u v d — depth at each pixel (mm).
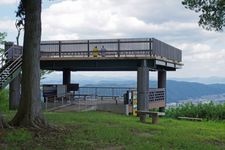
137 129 20906
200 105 36562
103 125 21484
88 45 34594
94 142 16188
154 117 25953
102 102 37781
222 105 36469
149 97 36375
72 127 19719
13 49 34469
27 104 18500
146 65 33500
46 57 35188
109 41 33969
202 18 24719
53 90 37719
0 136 15844
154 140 17578
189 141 17844
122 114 34062
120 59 33500
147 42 33062
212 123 30531
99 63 34844
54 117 24641
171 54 38594
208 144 17750
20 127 17906
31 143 15133
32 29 18906
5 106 37438
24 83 18750
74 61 35438
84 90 43812
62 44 35281
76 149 14633
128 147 15430
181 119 33875
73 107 35438
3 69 33438
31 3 18922
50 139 16109
